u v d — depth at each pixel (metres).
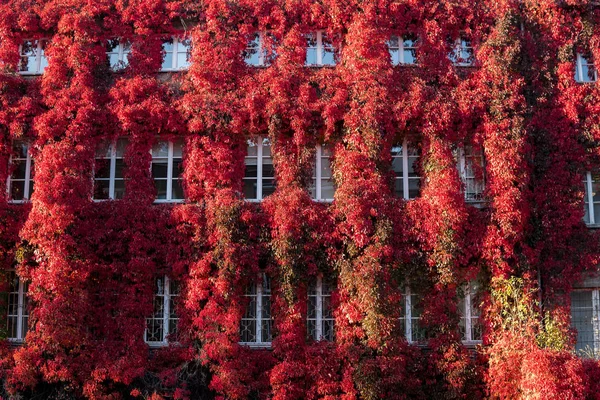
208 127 21.14
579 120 21.48
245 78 21.58
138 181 21.05
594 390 18.62
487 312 20.16
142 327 20.16
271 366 19.83
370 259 19.89
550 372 17.92
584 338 20.67
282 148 21.11
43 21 22.28
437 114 20.92
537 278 20.45
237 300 20.03
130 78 21.88
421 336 20.33
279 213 20.33
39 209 20.20
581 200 20.92
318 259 20.33
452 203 20.17
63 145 20.83
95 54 22.02
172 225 20.67
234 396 19.22
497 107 20.98
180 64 22.48
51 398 19.56
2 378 19.62
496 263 20.11
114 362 19.66
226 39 21.91
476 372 19.66
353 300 19.83
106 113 21.45
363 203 20.25
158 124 21.33
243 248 20.22
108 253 20.45
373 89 21.08
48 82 21.58
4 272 20.86
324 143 21.64
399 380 19.20
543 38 22.17
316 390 19.45
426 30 21.98
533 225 20.78
